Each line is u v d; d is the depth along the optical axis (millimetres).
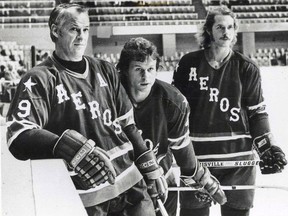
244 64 3639
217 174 3646
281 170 3672
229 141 3635
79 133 3266
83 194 3324
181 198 3566
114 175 3246
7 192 3430
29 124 3230
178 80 3564
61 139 3145
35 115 3260
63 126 3307
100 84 3377
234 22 3639
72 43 3350
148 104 3480
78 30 3361
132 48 3443
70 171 3332
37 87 3273
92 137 3336
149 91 3479
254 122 3656
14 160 3422
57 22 3348
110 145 3359
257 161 3664
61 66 3334
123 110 3412
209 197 3605
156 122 3496
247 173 3662
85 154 3133
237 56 3639
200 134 3617
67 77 3330
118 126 3389
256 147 3662
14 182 3432
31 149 3193
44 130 3205
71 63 3346
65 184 3342
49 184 3336
